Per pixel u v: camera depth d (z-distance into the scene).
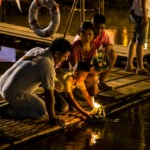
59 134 5.94
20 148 5.44
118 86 7.96
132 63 9.30
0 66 10.00
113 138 5.86
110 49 7.50
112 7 24.34
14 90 6.19
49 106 6.05
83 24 6.88
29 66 6.16
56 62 6.18
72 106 6.72
